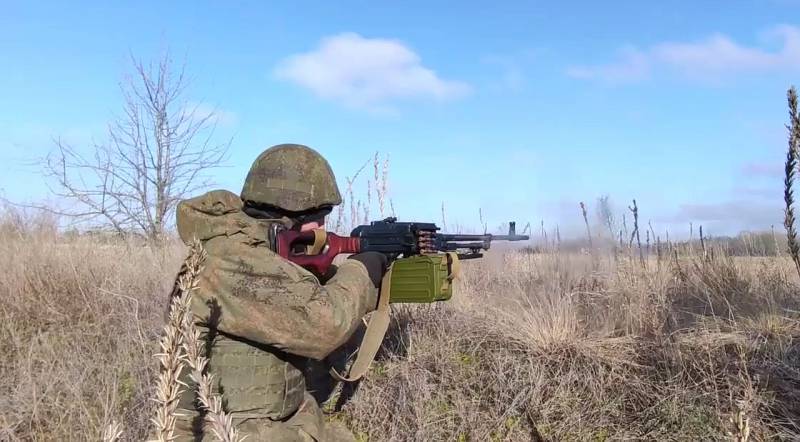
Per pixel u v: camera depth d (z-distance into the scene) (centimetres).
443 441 404
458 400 425
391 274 352
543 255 655
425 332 496
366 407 437
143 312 592
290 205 288
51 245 705
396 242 339
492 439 403
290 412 284
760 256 636
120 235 926
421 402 419
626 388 422
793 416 363
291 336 259
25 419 405
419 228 345
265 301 256
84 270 662
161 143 1046
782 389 389
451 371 452
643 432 388
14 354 507
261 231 275
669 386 406
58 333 550
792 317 483
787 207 230
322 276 315
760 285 553
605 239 639
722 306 527
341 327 268
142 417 388
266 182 287
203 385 154
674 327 480
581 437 394
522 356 457
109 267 694
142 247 802
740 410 178
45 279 627
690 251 647
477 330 500
